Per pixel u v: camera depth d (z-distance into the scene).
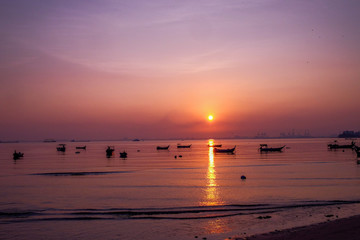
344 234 20.05
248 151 158.75
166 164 83.12
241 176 50.31
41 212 29.09
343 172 57.47
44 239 22.17
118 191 39.81
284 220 25.39
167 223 25.36
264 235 20.91
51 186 44.66
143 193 38.19
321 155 113.38
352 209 28.50
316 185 42.19
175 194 37.31
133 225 24.97
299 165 73.38
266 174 55.97
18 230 24.05
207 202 32.62
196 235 22.39
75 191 40.12
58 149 197.25
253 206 30.42
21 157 124.81
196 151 177.88
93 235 22.84
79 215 27.91
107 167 75.69
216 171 62.97
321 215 26.58
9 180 51.94
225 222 25.34
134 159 107.75
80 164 86.06
